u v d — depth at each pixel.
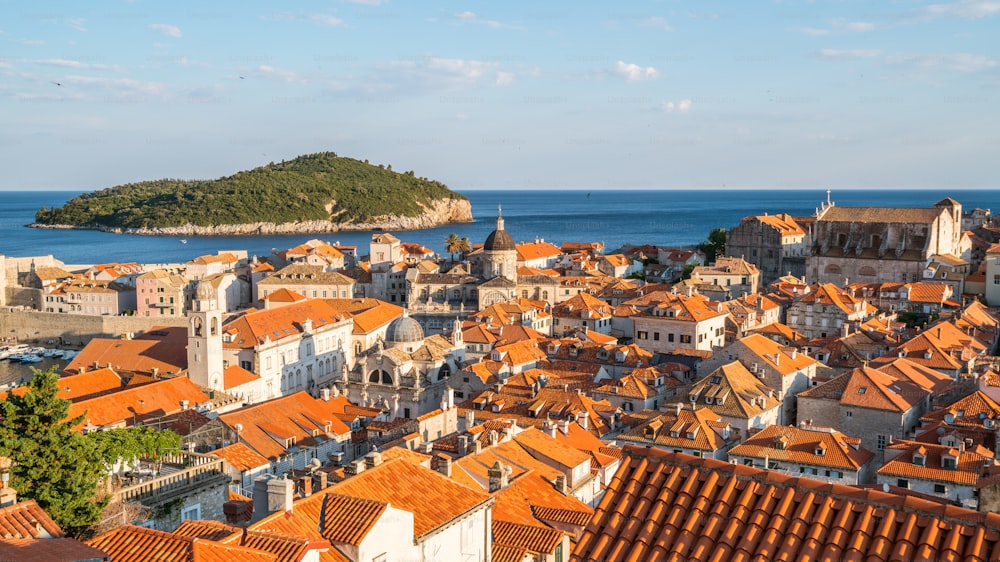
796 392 153.38
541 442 99.50
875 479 116.38
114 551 45.59
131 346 181.00
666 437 127.00
